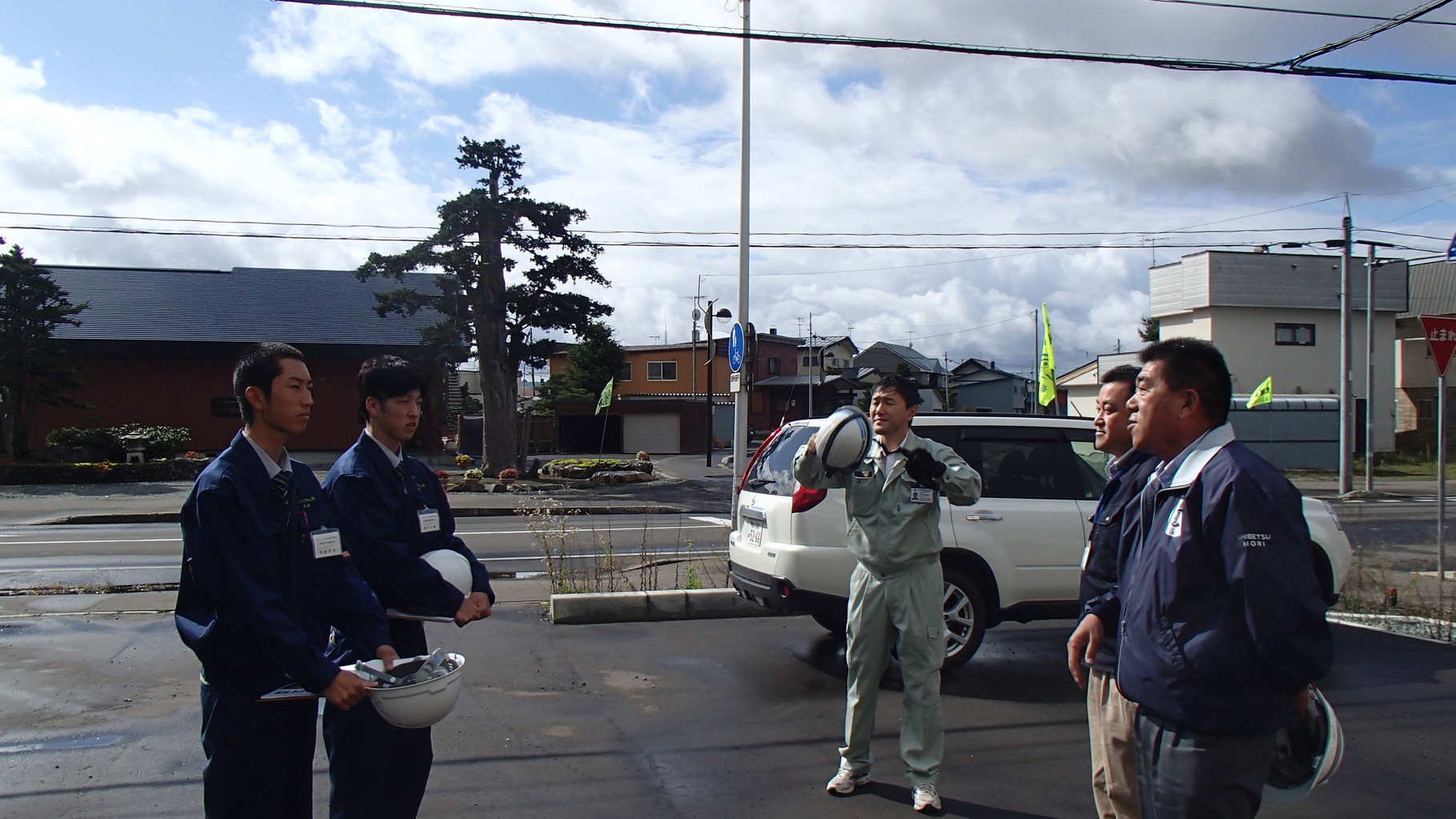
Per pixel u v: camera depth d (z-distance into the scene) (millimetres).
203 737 2623
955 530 5707
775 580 5590
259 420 2668
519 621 7184
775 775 4188
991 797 3941
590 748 4508
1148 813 2371
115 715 4902
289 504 2695
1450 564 10750
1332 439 28438
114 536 13031
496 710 5062
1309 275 32656
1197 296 32625
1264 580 2066
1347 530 14172
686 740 4637
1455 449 33250
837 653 6289
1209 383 2426
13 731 4645
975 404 59281
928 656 3830
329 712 3057
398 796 3158
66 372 23234
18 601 7836
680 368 51656
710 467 30656
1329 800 3971
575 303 22562
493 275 22219
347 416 29828
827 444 3881
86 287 31422
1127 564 2598
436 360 23312
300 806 2824
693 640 6621
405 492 3277
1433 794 4031
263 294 32844
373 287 34469
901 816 3754
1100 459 6121
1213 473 2250
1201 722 2199
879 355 59531
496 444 22797
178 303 31328
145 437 23297
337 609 2824
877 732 4762
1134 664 2381
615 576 8695
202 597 2627
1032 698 5363
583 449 40531
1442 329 8391
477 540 12508
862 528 3912
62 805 3760
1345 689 5570
